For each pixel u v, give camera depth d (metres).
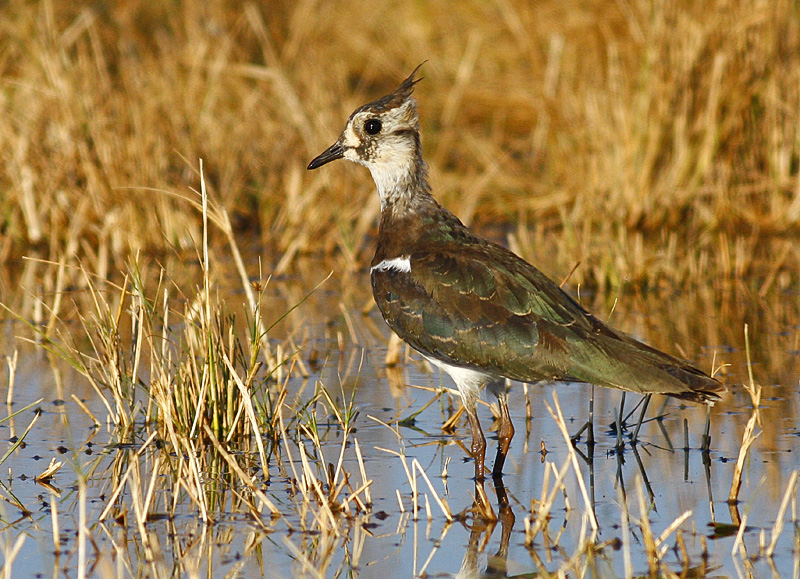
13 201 18.59
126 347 13.10
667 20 19.67
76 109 18.52
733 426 10.68
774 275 16.73
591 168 20.03
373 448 10.43
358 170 20.11
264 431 10.73
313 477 9.05
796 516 8.56
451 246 10.38
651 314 14.77
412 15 25.34
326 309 15.56
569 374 9.31
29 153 18.45
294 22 24.14
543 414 11.38
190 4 23.09
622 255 16.36
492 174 20.88
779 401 11.27
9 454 10.00
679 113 19.66
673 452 10.11
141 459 10.06
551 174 20.97
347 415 10.48
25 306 15.25
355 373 12.70
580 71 22.59
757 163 20.09
